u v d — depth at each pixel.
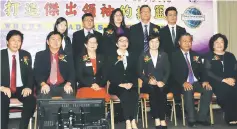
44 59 4.01
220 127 4.07
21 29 4.79
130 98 3.85
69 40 4.42
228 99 4.19
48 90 3.78
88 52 4.09
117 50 4.16
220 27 5.50
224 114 4.27
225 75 4.33
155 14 5.16
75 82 4.14
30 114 3.65
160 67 4.20
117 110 4.61
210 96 4.20
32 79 3.91
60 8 4.91
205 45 5.35
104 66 4.09
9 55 3.88
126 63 4.13
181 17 5.27
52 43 4.02
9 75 3.81
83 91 3.87
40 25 4.86
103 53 4.41
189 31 5.30
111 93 4.07
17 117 4.84
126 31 4.65
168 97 4.17
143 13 4.89
